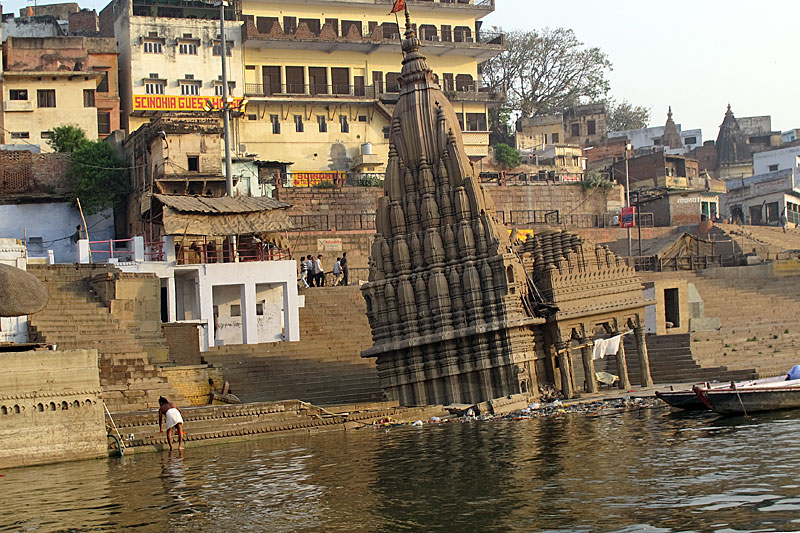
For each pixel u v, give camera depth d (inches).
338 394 1375.5
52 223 2175.2
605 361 1560.0
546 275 1309.1
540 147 3346.5
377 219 1322.6
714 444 859.4
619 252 2410.2
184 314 1638.8
